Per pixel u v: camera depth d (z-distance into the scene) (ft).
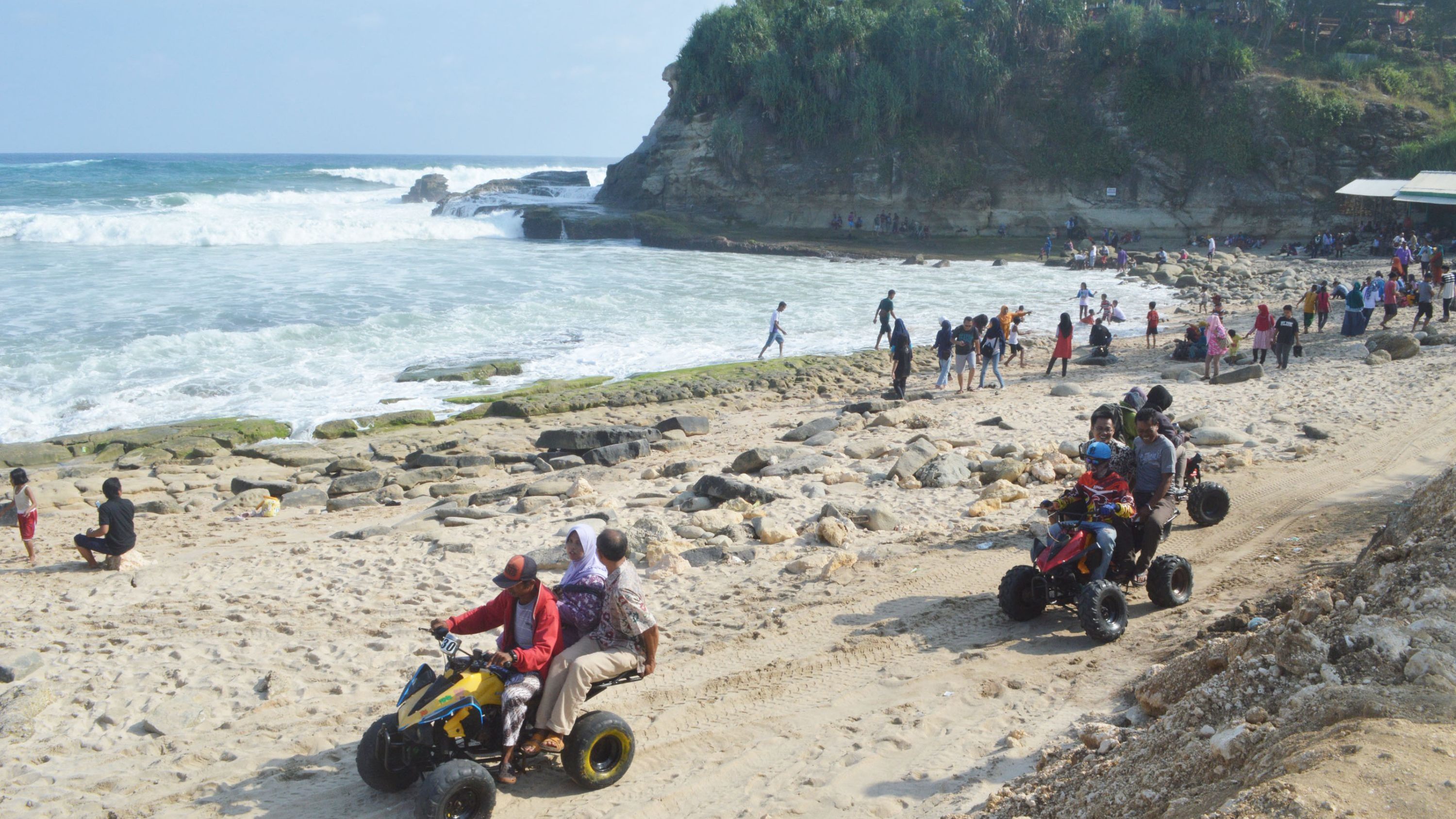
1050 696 20.39
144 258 129.59
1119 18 188.96
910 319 101.30
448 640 18.08
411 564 33.86
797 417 62.75
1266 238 177.78
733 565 31.65
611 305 103.55
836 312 104.27
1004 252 167.53
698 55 209.46
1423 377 56.54
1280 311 98.84
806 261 156.66
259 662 25.14
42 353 73.92
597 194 231.09
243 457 56.85
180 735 21.15
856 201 193.47
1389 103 173.17
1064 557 24.08
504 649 18.58
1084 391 63.21
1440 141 161.58
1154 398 31.04
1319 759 11.66
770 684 22.34
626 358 81.97
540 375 76.38
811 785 17.65
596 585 18.85
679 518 37.81
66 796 18.56
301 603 30.07
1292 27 200.54
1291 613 18.10
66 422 61.82
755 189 199.72
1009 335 78.23
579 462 52.19
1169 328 96.12
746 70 200.64
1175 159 184.14
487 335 88.07
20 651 25.95
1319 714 13.23
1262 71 186.60
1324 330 83.82
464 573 32.42
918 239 183.11
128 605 30.66
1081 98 191.31
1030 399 60.80
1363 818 10.19
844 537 33.30
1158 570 24.94
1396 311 83.46
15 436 59.57
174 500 48.70
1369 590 18.06
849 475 41.98
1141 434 25.76
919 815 16.28
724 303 108.17
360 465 53.72
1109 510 24.49
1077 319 102.58
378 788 18.08
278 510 46.26
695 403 68.33
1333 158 173.88
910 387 71.36
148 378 70.44
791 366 77.00
